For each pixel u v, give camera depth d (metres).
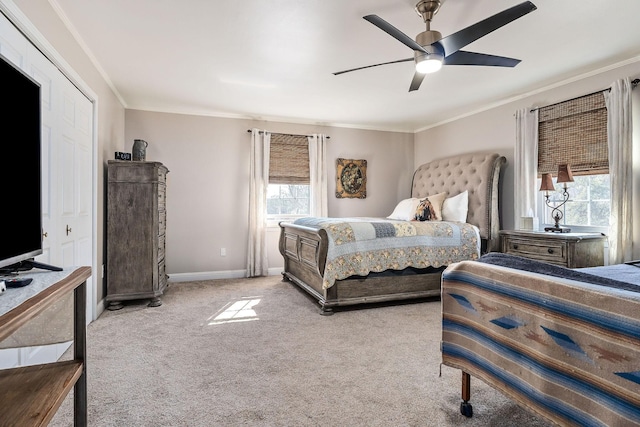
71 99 2.60
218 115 4.98
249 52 3.01
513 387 1.38
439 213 4.37
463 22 2.52
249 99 4.33
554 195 3.80
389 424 1.61
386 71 3.43
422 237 3.67
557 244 3.17
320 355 2.38
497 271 1.49
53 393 1.12
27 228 1.33
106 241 3.53
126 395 1.85
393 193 5.95
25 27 1.84
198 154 4.89
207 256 4.93
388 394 1.87
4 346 1.43
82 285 1.37
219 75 3.54
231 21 2.50
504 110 4.38
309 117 5.19
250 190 5.05
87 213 2.97
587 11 2.37
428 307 3.58
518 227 3.99
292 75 3.54
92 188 3.10
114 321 3.09
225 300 3.80
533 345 1.30
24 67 1.89
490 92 4.05
